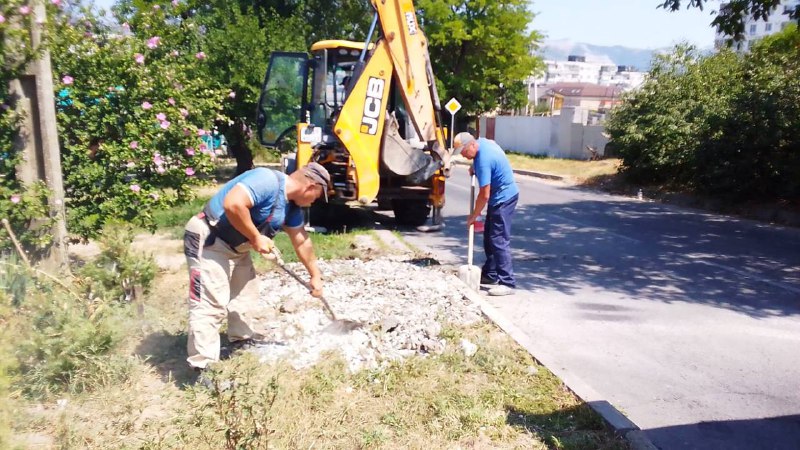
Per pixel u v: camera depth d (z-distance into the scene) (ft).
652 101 54.70
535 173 73.77
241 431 11.14
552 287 24.27
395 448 11.91
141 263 17.37
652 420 13.70
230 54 53.06
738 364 16.85
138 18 24.50
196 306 14.08
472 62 105.29
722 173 44.37
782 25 59.62
